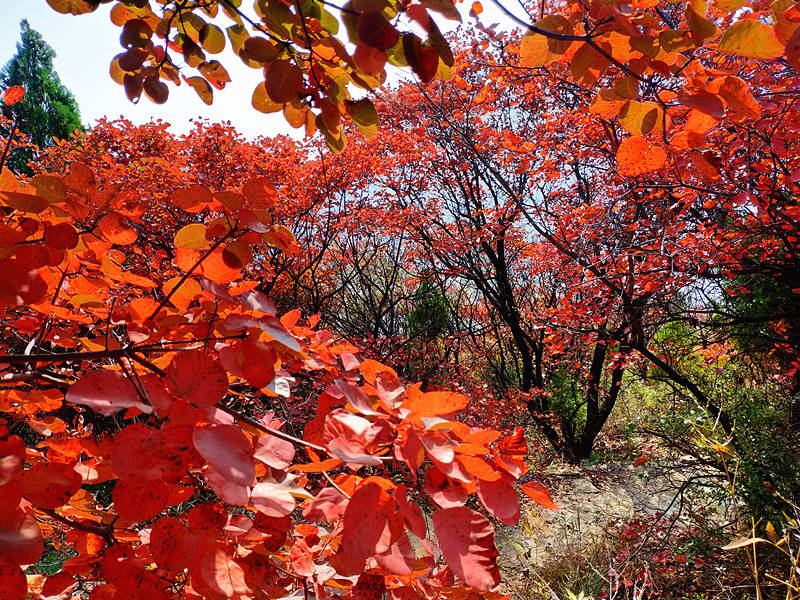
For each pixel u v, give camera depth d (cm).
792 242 349
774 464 432
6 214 87
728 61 233
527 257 998
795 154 286
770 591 376
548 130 602
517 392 874
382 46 74
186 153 785
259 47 97
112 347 100
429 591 95
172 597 85
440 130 807
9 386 111
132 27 110
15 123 101
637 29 84
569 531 591
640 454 800
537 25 86
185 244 84
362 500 61
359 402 72
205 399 71
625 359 652
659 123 92
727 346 611
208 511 78
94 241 95
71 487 73
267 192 82
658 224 441
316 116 105
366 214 898
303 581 90
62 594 100
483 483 65
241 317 81
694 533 479
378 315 1059
